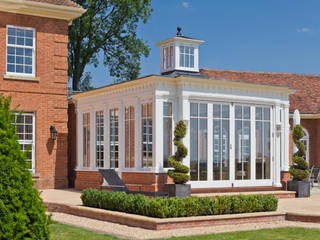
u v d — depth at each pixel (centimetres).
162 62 1911
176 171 1550
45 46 2095
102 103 1950
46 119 2091
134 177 1722
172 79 1661
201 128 1688
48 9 2072
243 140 1786
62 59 2136
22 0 1998
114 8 3597
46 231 575
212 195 1602
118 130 1841
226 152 1739
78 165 2105
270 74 3069
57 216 1337
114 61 3756
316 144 2800
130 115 1784
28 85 2048
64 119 2134
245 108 1802
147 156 1677
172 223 1071
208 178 1688
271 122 1870
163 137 1645
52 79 2108
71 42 3528
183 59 1859
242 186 1764
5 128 568
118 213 1186
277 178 1856
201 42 1891
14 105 2009
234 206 1202
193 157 1662
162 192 1490
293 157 1877
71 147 2300
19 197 556
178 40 1845
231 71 3012
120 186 1540
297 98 2883
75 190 2048
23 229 552
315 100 2888
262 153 1834
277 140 1867
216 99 1723
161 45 1917
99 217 1249
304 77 3100
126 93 1800
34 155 2064
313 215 1206
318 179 2378
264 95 1850
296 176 1850
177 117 1673
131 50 3675
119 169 1809
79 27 3466
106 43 3716
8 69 2022
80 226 1122
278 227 1120
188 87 1664
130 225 1134
